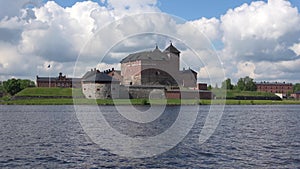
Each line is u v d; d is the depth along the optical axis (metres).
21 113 76.94
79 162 23.72
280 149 29.00
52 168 22.06
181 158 25.23
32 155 25.86
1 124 51.09
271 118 68.88
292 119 66.50
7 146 29.81
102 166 22.70
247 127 49.00
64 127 46.34
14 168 21.92
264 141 33.84
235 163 23.62
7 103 121.94
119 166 22.78
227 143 32.38
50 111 83.50
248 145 31.16
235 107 123.12
